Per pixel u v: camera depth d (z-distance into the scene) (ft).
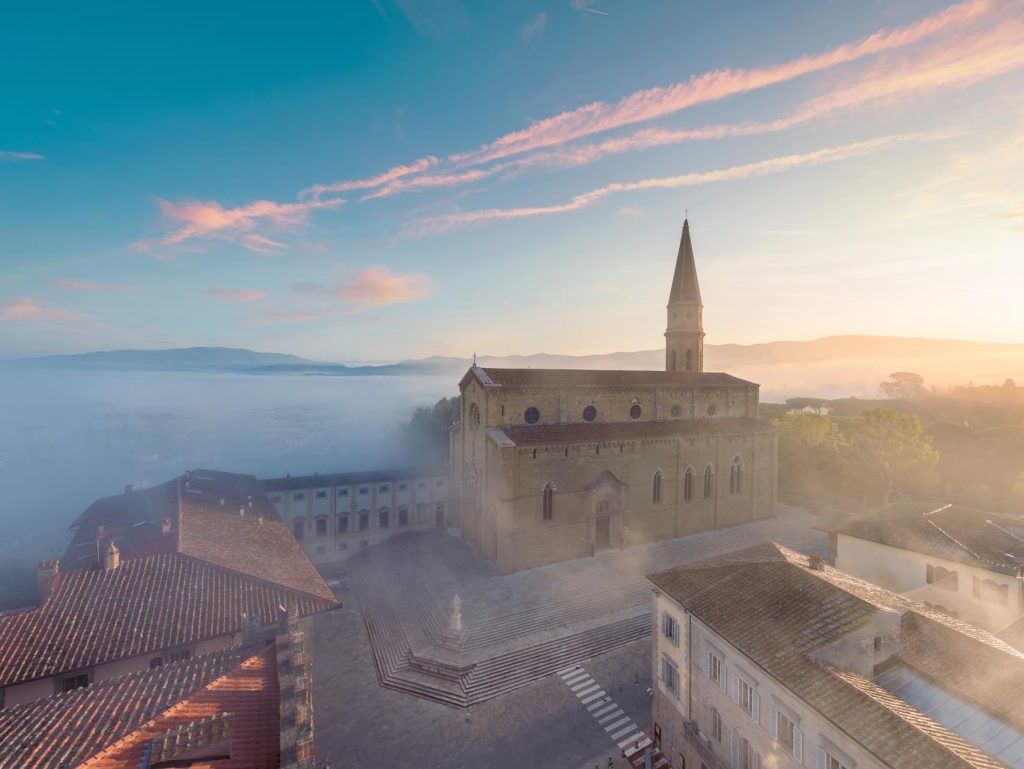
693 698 84.94
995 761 51.42
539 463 166.81
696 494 201.77
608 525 183.62
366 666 125.70
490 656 122.11
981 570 109.09
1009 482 246.68
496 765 93.56
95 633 91.86
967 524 127.13
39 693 82.02
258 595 110.01
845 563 138.21
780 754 66.44
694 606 83.82
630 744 97.81
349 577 181.06
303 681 67.10
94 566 134.31
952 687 66.49
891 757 51.85
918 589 121.08
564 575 160.66
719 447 206.59
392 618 144.25
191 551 122.42
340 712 108.37
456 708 108.99
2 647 86.02
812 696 61.21
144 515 172.45
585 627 134.62
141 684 69.36
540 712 107.34
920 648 73.41
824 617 72.38
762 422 226.58
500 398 173.99
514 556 162.81
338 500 201.16
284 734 57.31
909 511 142.10
